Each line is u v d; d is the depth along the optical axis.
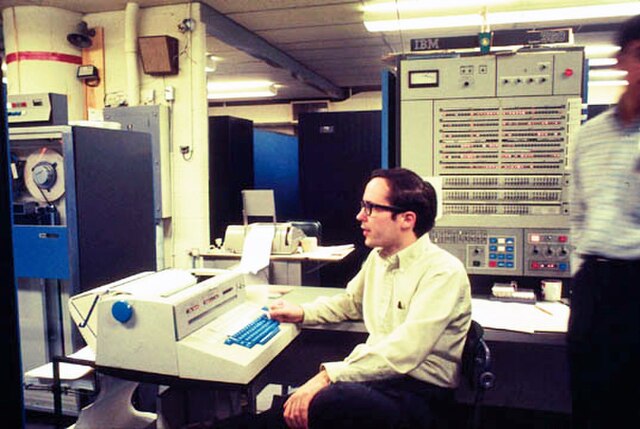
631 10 4.66
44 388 2.66
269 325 1.69
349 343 2.41
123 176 2.92
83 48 4.55
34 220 2.63
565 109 2.10
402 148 2.25
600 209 1.36
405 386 1.47
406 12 4.73
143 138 3.09
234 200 5.48
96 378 1.99
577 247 1.45
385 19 4.92
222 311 1.71
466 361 1.49
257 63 6.61
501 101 2.15
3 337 1.34
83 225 2.61
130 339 1.50
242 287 1.88
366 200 1.58
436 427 1.42
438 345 1.48
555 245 2.13
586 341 1.37
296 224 4.49
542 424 2.29
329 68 7.38
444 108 2.20
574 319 1.41
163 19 4.39
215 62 6.52
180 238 4.46
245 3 4.43
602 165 1.37
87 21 4.54
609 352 1.32
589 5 4.57
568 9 4.65
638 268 1.29
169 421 1.85
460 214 2.21
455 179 2.21
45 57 4.32
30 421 2.78
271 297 2.03
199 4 4.31
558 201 2.12
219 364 1.42
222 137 5.37
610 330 1.32
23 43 4.30
